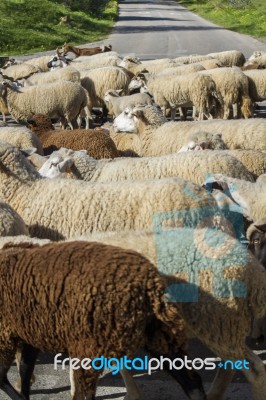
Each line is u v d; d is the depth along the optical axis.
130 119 12.21
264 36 50.59
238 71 18.39
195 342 7.08
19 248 5.44
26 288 5.11
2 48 42.91
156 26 61.12
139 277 4.86
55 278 5.00
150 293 4.86
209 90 18.06
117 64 25.66
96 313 4.82
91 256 5.02
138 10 85.00
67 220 7.23
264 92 19.02
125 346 4.88
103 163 9.22
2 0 53.19
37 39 45.09
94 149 11.61
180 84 18.28
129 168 8.97
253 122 11.90
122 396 6.21
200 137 10.69
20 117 17.39
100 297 4.82
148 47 42.47
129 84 19.94
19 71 24.70
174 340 5.00
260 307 5.54
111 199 7.13
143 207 6.98
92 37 51.50
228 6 79.12
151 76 19.36
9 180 7.68
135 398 5.99
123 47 42.97
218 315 5.41
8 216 6.91
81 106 17.34
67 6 63.38
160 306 4.87
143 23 65.06
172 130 11.91
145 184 7.16
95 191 7.27
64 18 53.94
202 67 20.88
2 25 47.38
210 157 8.86
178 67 20.89
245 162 9.95
